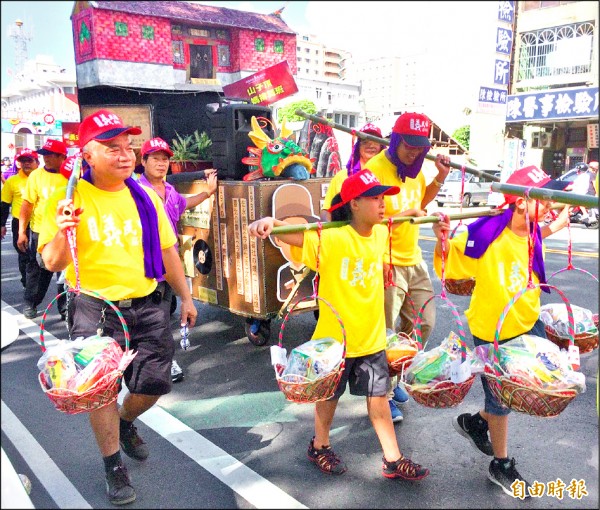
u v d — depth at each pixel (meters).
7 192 6.28
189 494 2.72
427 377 2.54
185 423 3.48
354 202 2.65
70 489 2.80
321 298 2.56
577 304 5.77
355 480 2.82
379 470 2.91
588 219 11.47
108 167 2.58
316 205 4.56
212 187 4.57
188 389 4.01
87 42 5.41
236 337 5.12
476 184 16.41
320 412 2.82
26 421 3.55
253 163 4.41
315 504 2.62
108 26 5.33
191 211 4.93
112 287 2.68
